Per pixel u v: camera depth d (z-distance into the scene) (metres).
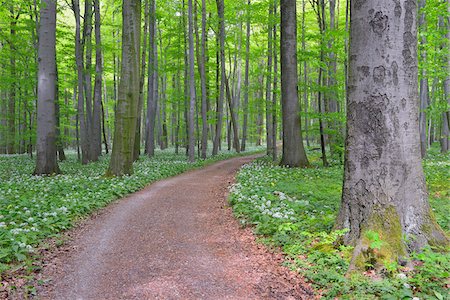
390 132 5.22
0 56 23.20
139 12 14.68
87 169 17.91
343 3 26.36
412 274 4.45
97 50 23.75
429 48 13.97
